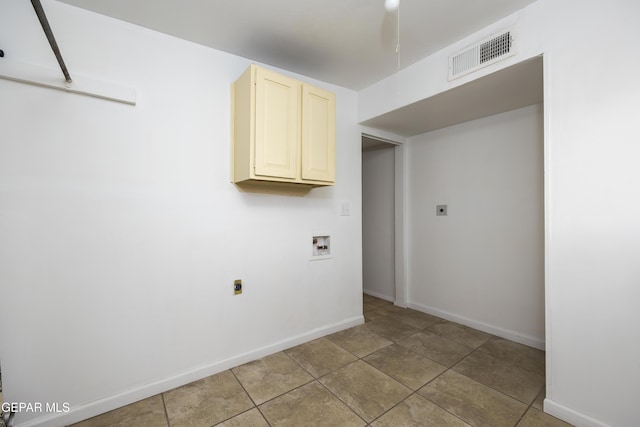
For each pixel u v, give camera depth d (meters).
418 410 1.65
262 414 1.62
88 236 1.64
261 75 1.91
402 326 2.87
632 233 1.38
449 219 3.06
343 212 2.80
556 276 1.61
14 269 1.47
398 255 3.52
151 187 1.83
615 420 1.42
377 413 1.62
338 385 1.88
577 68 1.53
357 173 2.93
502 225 2.64
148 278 1.81
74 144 1.61
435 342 2.51
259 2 1.63
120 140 1.74
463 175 2.93
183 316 1.93
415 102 2.37
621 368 1.41
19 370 1.48
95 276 1.66
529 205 2.47
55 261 1.56
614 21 1.42
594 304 1.49
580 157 1.52
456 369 2.07
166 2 1.61
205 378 1.97
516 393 1.80
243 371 2.05
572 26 1.54
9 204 1.47
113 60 1.72
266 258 2.30
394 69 2.46
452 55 2.09
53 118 1.57
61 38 1.59
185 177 1.94
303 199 2.52
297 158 2.08
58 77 1.55
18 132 1.49
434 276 3.20
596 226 1.48
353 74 2.54
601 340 1.46
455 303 3.01
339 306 2.77
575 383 1.54
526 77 1.94
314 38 2.00
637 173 1.36
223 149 2.10
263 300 2.28
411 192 3.44
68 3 1.60
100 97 1.68
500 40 1.83
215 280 2.05
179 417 1.61
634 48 1.37
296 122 2.07
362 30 1.92
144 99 1.81
